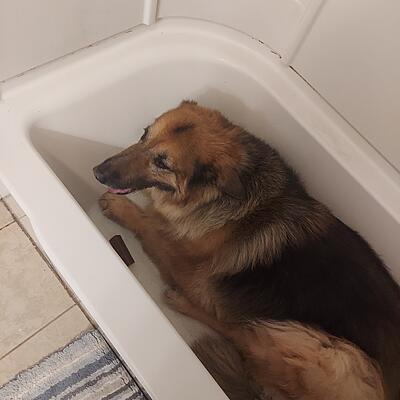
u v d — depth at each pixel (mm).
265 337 666
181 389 480
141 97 760
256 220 689
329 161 720
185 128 663
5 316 810
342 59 673
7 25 567
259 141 720
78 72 680
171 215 740
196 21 751
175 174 677
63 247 531
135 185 695
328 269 658
